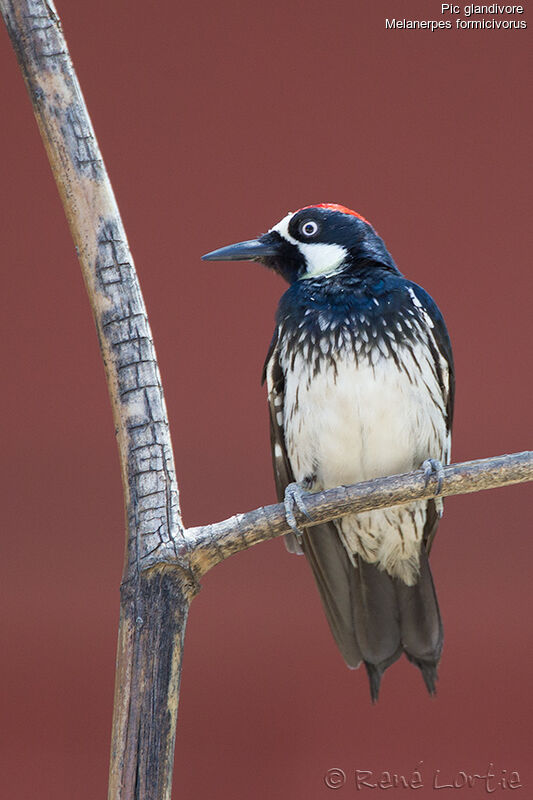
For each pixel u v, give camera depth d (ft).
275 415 26.89
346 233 26.55
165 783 17.76
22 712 39.86
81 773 38.45
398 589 26.94
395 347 24.82
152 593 18.22
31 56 18.33
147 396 18.57
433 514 26.63
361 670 41.01
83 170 18.44
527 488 43.27
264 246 27.68
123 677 18.02
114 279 18.56
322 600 26.71
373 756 39.88
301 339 25.22
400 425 25.00
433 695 26.37
